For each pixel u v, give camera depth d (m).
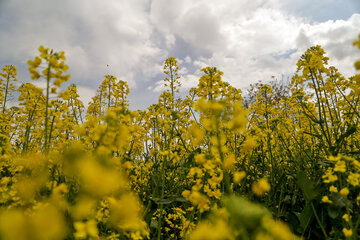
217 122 1.39
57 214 0.60
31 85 1.35
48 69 1.32
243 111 1.22
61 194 1.09
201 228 0.68
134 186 2.89
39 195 1.37
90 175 0.59
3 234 0.52
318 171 2.57
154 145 3.42
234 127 1.21
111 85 4.06
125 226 0.93
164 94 4.46
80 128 1.41
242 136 3.18
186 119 2.73
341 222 1.86
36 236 0.54
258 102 3.59
